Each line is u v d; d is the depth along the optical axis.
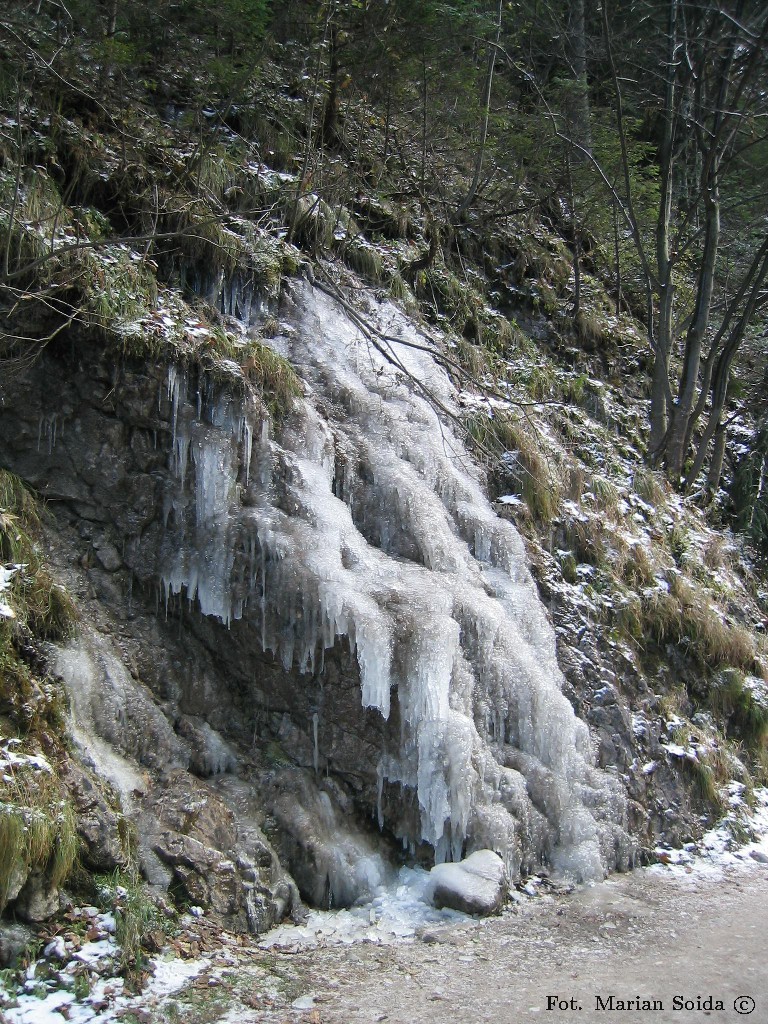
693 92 11.85
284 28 9.77
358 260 9.42
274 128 9.89
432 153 11.80
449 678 5.88
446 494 7.48
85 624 5.39
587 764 6.55
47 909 4.18
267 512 6.02
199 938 4.52
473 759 5.80
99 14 8.52
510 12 13.21
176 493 5.92
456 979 4.42
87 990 3.94
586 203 12.93
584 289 12.62
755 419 13.05
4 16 7.08
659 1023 4.07
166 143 8.44
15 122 7.12
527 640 6.90
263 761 5.69
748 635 8.78
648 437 11.28
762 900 5.79
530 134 12.43
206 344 6.28
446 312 10.08
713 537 10.08
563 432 9.63
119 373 5.89
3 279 5.51
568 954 4.78
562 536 8.17
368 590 5.93
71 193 7.41
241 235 8.35
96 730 5.05
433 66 11.21
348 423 7.32
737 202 13.44
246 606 5.83
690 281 14.55
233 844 5.04
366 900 5.31
